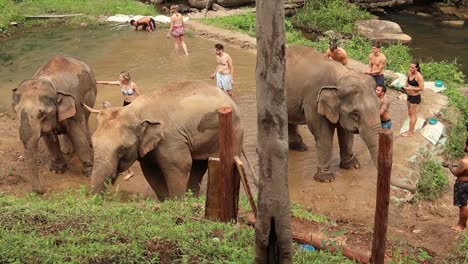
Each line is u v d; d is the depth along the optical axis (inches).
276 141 195.6
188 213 280.5
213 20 808.3
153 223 261.3
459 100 532.1
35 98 363.9
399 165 399.9
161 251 233.0
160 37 743.7
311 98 393.7
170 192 346.3
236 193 272.2
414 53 749.9
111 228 250.5
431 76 606.5
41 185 364.2
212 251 234.1
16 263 218.1
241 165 262.2
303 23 861.8
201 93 350.3
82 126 405.7
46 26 806.5
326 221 308.3
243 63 640.4
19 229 248.1
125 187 386.6
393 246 274.1
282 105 192.4
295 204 350.3
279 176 199.8
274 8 181.9
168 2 948.6
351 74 376.8
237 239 249.3
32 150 361.4
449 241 321.4
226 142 260.4
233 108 354.6
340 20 846.5
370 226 336.8
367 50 707.4
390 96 542.9
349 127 374.3
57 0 892.0
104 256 226.8
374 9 954.7
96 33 768.3
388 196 215.0
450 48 771.4
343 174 402.6
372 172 404.8
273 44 185.3
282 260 212.2
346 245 261.4
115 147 323.9
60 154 403.5
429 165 410.0
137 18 826.2
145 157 347.9
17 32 780.0
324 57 401.1
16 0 869.8
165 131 337.4
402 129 460.8
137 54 671.1
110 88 557.6
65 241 239.5
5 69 629.0
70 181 393.7
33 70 625.0
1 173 398.3
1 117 497.0
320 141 392.2
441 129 454.9
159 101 341.7
